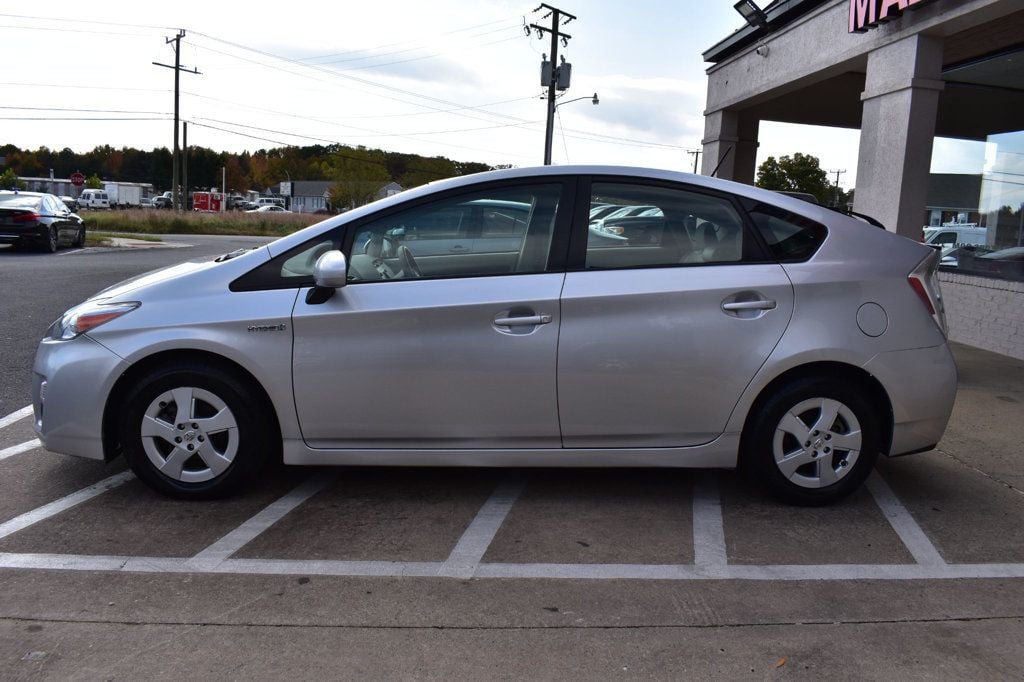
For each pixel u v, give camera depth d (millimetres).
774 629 2883
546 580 3246
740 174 14484
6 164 125125
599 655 2705
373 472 4523
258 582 3203
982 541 3666
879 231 4066
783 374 3912
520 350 3793
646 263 3891
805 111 14172
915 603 3082
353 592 3129
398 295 3836
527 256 3906
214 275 3969
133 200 86562
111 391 3895
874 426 3920
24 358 7180
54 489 4188
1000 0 7152
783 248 3934
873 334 3852
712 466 3947
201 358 3912
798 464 3938
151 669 2600
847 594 3150
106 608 2986
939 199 10531
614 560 3434
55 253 18422
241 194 126500
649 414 3861
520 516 3910
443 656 2688
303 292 3877
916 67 8398
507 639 2801
